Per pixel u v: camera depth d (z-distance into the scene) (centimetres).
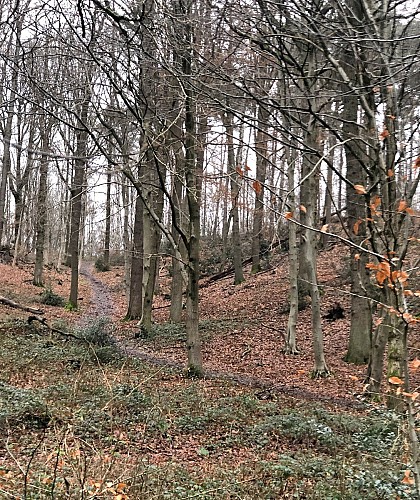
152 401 949
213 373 1370
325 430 826
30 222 4056
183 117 1102
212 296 2683
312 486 613
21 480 521
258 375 1370
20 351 1297
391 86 317
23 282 3080
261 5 355
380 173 308
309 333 1808
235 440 809
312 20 340
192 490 575
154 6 506
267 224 1948
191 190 1198
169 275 3609
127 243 3030
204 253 3731
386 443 741
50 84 634
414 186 309
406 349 275
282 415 935
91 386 1003
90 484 468
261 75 446
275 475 655
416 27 378
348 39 324
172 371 1306
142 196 1063
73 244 2523
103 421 792
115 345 1493
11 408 817
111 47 657
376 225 291
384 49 333
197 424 877
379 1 358
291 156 998
